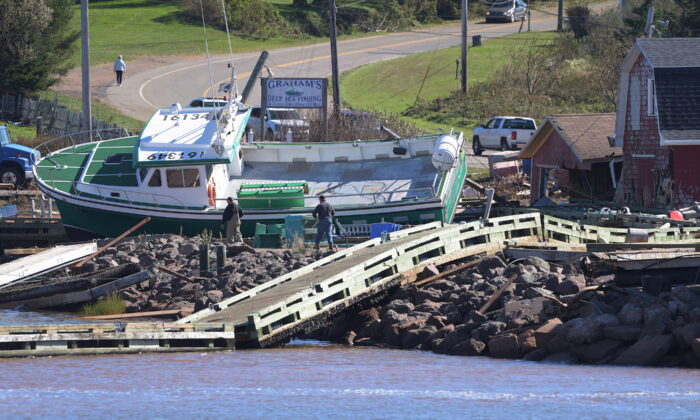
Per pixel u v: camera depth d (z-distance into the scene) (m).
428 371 33.94
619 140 81.50
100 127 106.81
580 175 92.75
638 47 77.50
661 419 26.80
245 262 56.88
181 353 38.66
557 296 38.84
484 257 49.28
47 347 37.38
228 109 74.31
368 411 28.27
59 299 54.00
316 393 30.56
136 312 50.75
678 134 72.94
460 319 40.97
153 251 63.81
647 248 46.28
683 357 33.47
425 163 75.62
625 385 30.67
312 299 41.75
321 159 78.12
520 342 36.62
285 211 71.31
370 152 77.81
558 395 29.64
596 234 56.50
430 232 53.38
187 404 29.16
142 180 72.19
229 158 71.25
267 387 31.53
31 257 56.59
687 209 69.31
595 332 34.91
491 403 28.89
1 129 88.75
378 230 63.28
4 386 31.59
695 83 75.19
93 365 35.47
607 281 39.59
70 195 71.75
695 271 41.09
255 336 39.91
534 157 92.25
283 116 100.69
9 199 86.75
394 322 41.53
